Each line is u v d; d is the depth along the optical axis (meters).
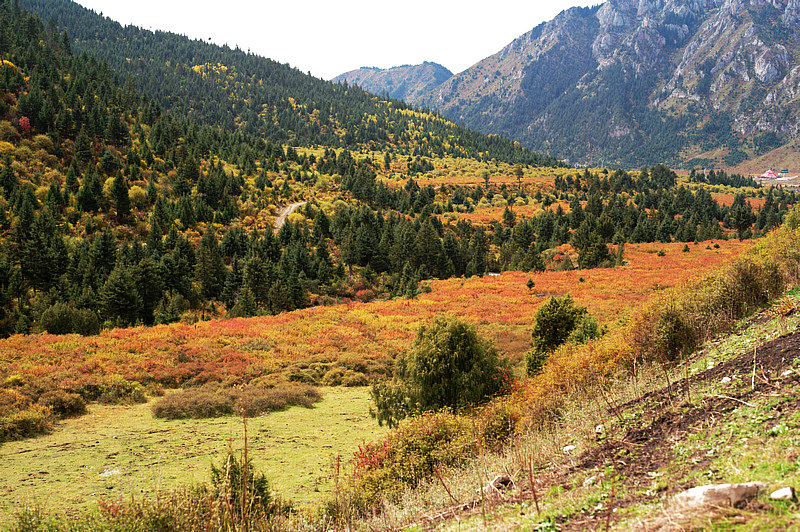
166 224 93.75
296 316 46.31
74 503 10.09
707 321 10.82
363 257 87.44
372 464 8.79
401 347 32.88
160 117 152.62
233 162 149.38
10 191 88.69
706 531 2.96
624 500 4.22
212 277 72.06
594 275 56.41
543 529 4.01
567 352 13.23
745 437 4.66
